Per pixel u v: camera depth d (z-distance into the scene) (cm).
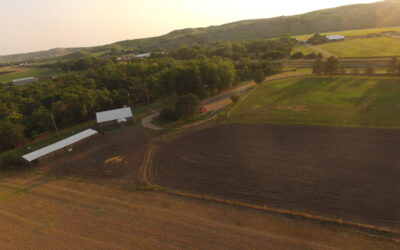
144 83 8819
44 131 6462
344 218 2525
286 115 5653
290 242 2292
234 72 8844
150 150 4662
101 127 6278
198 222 2670
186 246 2367
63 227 2798
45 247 2533
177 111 6047
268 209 2758
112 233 2627
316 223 2495
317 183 3136
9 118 6438
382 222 2433
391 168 3291
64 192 3531
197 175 3628
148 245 2419
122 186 3538
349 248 2172
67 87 8869
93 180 3784
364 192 2888
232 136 4888
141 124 6272
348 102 5972
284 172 3459
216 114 6291
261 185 3219
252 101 6969
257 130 5053
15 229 2845
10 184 3900
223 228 2547
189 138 5022
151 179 3647
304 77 8700
